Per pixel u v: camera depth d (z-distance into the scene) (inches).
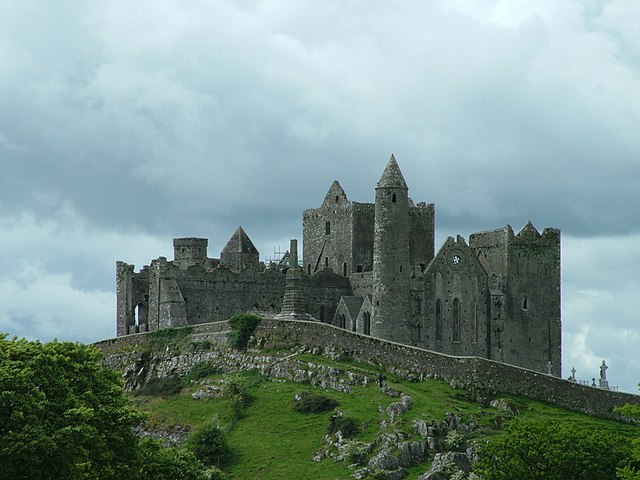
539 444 7052.2
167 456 6328.7
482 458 7450.8
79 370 5890.8
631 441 7239.2
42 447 5329.7
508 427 7411.4
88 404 5772.6
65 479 5413.4
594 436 7150.6
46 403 5516.7
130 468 5915.4
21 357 5679.1
